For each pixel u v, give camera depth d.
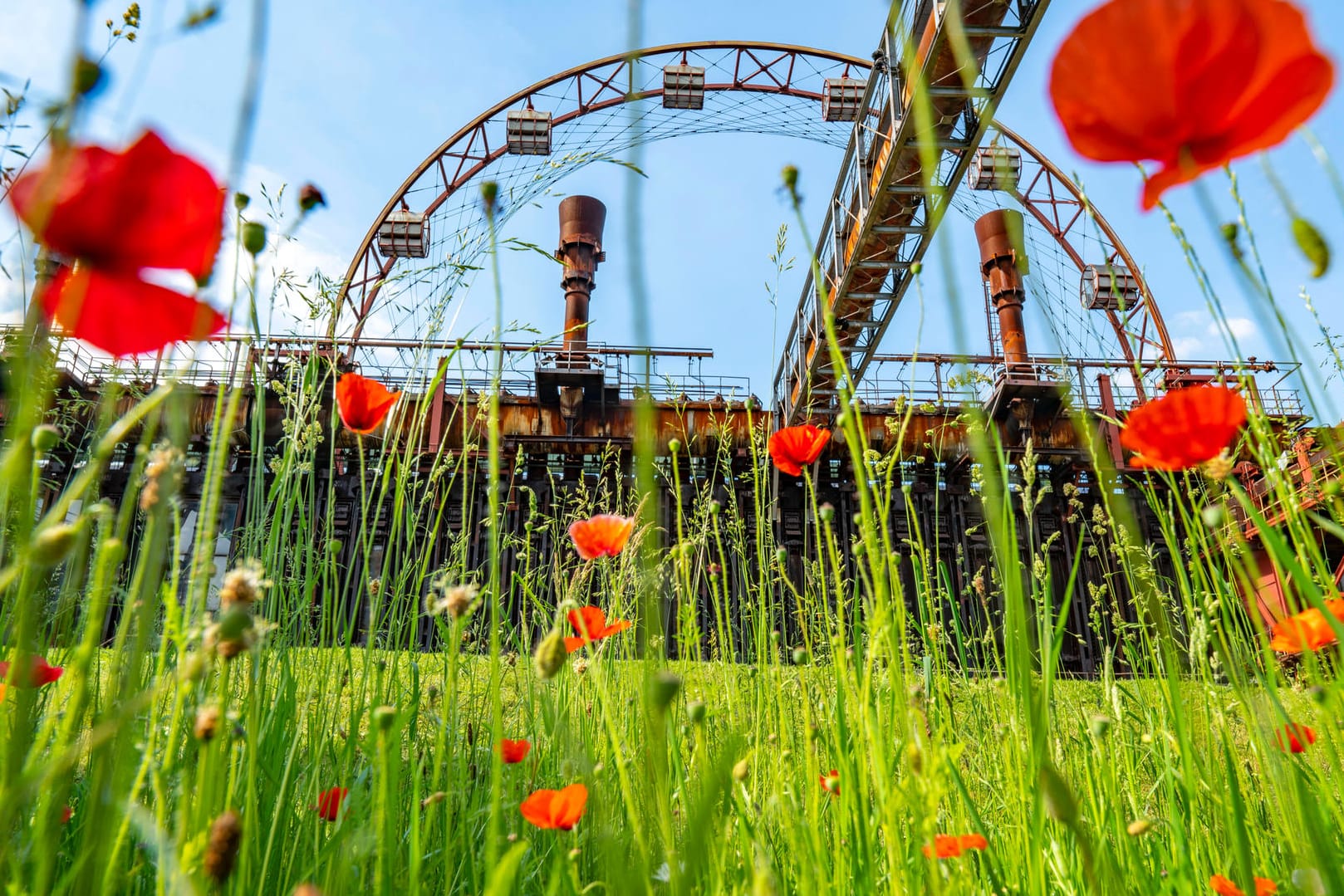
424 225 21.20
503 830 1.51
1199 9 0.51
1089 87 0.53
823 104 21.67
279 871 1.17
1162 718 1.33
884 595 0.80
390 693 1.74
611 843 0.52
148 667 0.89
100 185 0.43
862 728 1.06
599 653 1.59
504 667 2.24
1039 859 0.90
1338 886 0.72
